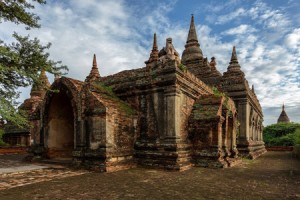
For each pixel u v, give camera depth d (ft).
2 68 24.82
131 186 24.48
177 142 37.60
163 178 29.09
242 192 22.35
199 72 71.26
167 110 38.96
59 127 47.96
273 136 128.47
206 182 26.94
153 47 48.06
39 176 29.84
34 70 30.48
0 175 30.32
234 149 49.44
